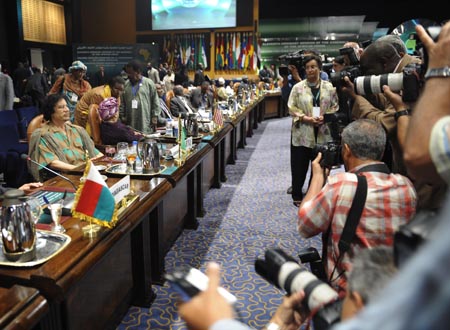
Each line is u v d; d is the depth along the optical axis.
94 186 1.67
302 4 14.54
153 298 2.47
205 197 4.55
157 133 4.34
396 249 0.49
